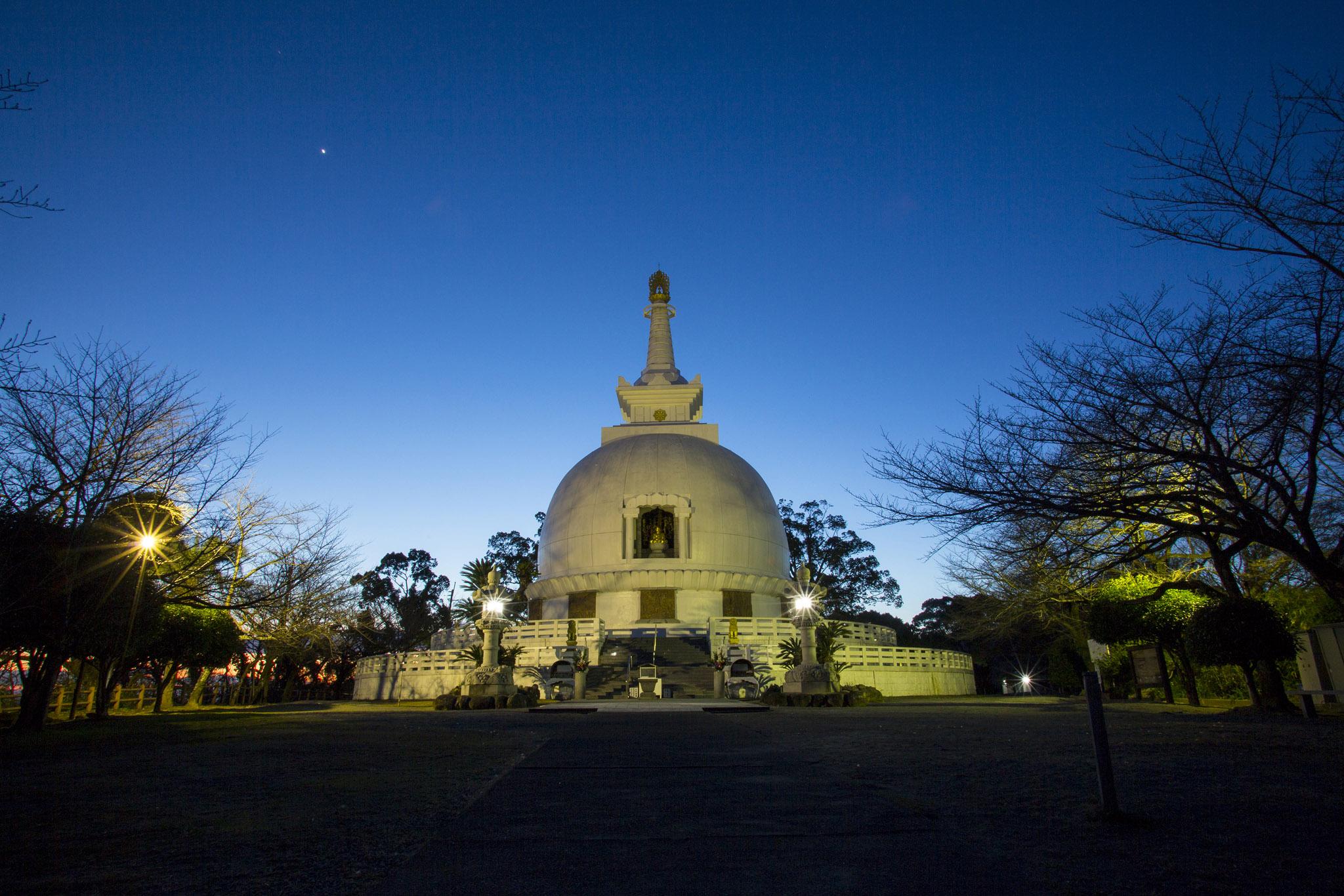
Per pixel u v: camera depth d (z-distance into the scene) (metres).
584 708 32.03
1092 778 11.17
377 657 51.25
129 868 6.89
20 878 6.64
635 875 6.39
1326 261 12.55
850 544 91.50
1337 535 27.47
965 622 51.88
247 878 6.57
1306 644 26.92
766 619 49.59
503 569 89.62
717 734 18.52
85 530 21.48
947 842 7.44
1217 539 23.97
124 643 25.77
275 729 22.00
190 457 24.14
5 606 19.98
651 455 61.19
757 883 6.18
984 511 15.77
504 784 10.83
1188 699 32.53
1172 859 6.88
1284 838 7.63
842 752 14.59
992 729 19.72
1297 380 13.20
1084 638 43.78
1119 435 15.67
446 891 6.01
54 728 24.75
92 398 22.25
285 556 34.84
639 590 56.25
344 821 8.73
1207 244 13.61
